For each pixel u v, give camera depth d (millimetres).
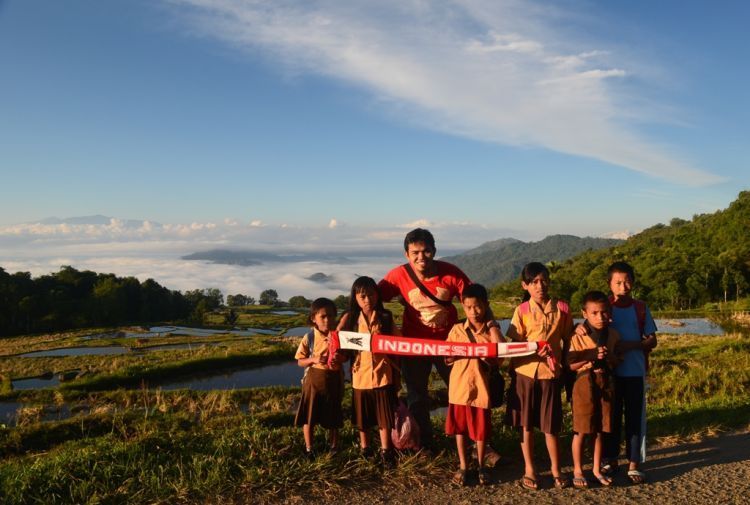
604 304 4832
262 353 26609
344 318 5480
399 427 5453
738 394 11117
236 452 5316
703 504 4355
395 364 5430
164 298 109125
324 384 5371
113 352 41438
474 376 4969
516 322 5098
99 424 9828
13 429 9711
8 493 4500
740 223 106750
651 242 136125
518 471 5273
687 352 18766
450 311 5777
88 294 98688
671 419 7023
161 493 4555
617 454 5207
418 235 5516
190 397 15125
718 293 84125
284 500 4578
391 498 4629
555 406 4828
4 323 82375
